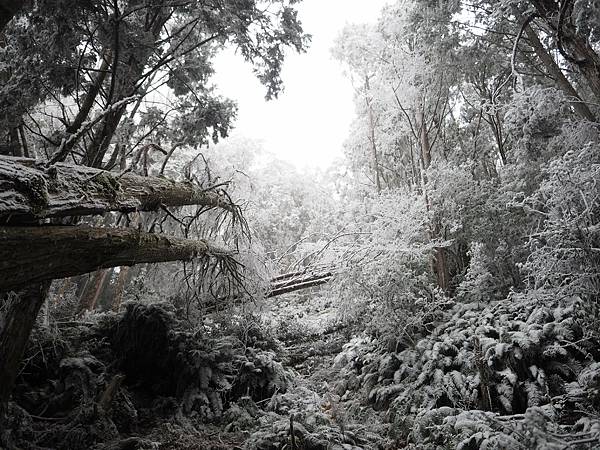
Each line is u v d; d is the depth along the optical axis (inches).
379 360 291.1
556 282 202.4
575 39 221.3
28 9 199.0
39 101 235.6
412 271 314.7
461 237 351.6
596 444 115.1
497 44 365.4
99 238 132.0
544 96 253.3
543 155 301.9
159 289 307.3
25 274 105.0
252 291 300.0
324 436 201.2
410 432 205.8
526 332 207.2
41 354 272.2
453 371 219.3
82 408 228.5
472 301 314.0
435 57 395.2
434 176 363.6
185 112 287.9
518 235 312.3
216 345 304.0
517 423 130.2
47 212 108.2
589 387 167.3
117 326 329.1
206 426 251.4
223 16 245.3
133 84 237.1
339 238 370.3
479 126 466.0
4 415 194.4
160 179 206.5
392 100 445.1
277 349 355.6
